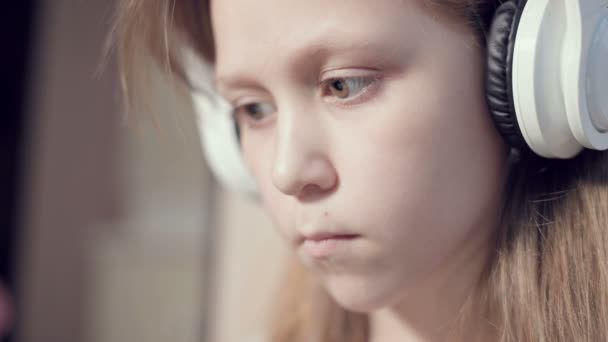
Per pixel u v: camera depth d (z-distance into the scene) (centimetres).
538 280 38
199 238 147
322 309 59
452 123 34
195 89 49
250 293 93
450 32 33
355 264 36
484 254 40
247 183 55
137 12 43
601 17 33
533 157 38
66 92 178
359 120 34
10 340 184
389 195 34
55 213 181
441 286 42
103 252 171
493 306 40
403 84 33
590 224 38
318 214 35
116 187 170
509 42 33
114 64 173
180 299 155
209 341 114
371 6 32
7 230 182
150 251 159
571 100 32
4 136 179
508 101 33
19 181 180
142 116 48
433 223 35
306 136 34
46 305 190
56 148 180
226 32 36
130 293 166
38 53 177
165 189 156
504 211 39
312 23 33
